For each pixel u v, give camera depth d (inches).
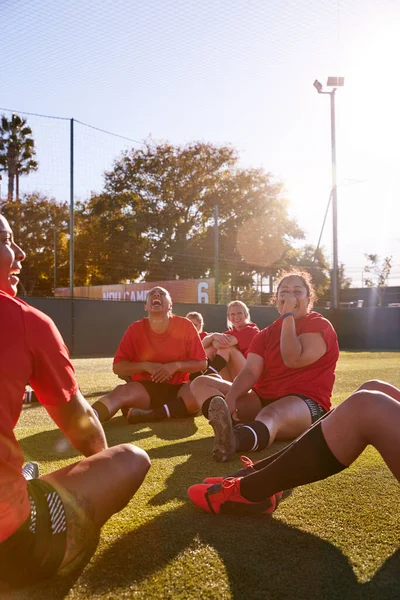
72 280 561.6
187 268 1079.0
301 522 69.4
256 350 124.0
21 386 47.6
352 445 60.7
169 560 58.4
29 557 48.1
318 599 50.3
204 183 1154.0
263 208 1218.0
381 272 1200.2
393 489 82.8
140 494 82.0
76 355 527.5
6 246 54.0
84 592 51.9
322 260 1327.5
